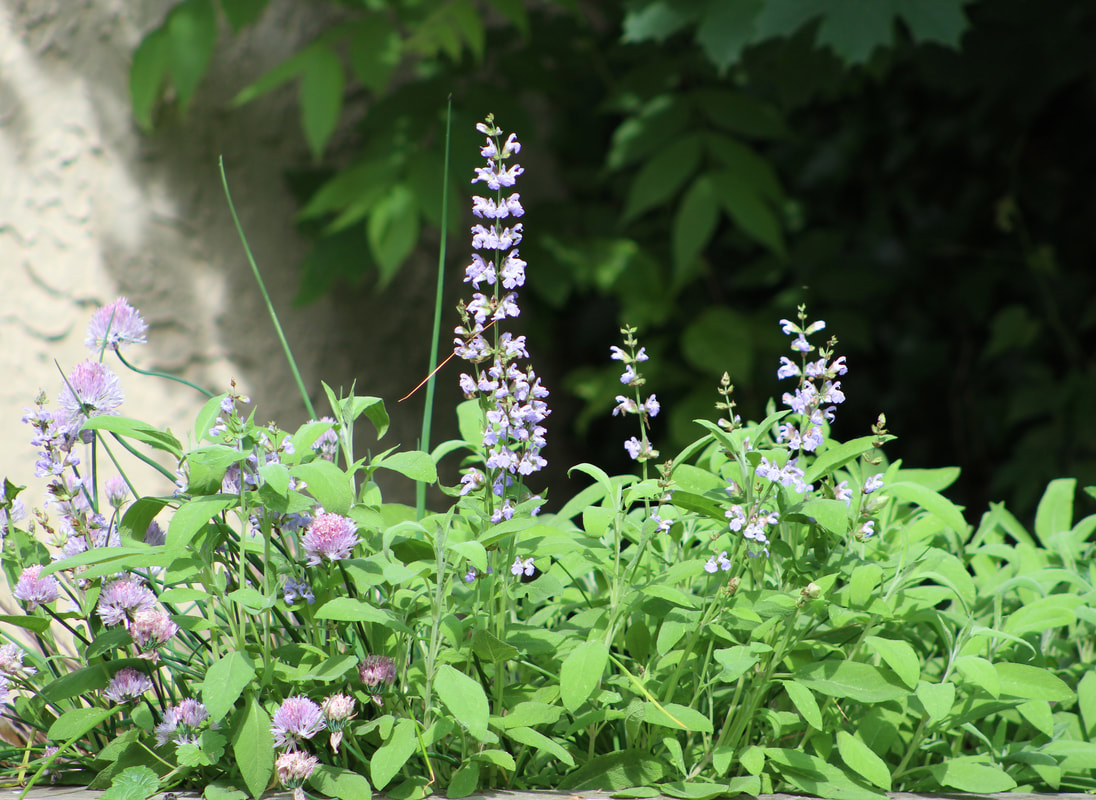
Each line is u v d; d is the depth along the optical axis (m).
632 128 3.92
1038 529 1.85
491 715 1.30
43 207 3.80
